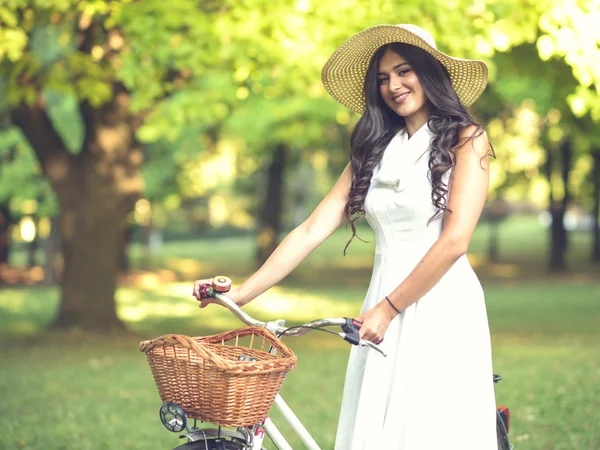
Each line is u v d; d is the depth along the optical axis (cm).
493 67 966
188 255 4034
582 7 833
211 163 3419
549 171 2798
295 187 4234
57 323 1327
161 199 2700
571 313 1753
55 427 677
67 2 976
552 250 2855
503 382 862
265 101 1559
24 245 4172
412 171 317
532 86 1744
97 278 1323
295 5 959
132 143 1314
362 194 329
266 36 983
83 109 1302
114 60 1159
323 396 801
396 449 310
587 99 921
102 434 652
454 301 313
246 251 4309
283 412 310
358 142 335
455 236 303
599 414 688
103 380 914
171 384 272
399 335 314
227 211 5372
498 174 2889
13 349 1173
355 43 330
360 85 349
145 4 972
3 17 990
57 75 1059
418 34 319
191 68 1000
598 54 817
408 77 321
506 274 2838
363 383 316
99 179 1305
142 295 2281
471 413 311
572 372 921
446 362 310
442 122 316
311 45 973
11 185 2316
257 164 2834
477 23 922
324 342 1310
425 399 308
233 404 265
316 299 2117
